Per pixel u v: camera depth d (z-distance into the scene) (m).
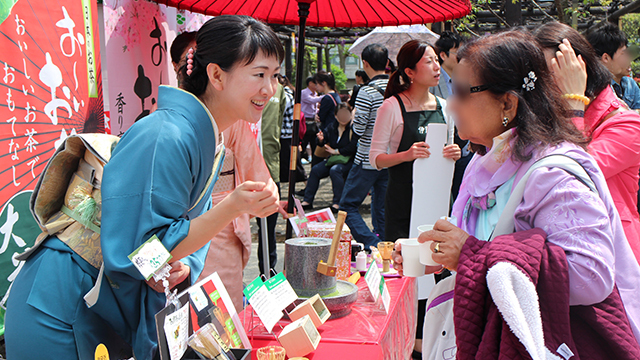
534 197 1.31
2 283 2.12
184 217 1.33
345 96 14.81
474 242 1.31
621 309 1.29
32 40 2.19
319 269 1.76
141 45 2.76
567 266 1.21
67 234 1.36
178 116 1.32
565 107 1.42
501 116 1.42
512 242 1.23
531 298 1.14
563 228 1.25
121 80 2.56
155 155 1.24
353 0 2.46
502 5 8.65
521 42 1.38
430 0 2.43
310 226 2.19
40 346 1.28
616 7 9.48
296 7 2.49
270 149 4.72
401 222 3.33
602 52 2.64
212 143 1.39
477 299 1.22
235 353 1.34
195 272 1.62
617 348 1.25
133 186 1.22
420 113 3.32
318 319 1.62
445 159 3.04
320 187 10.08
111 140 1.41
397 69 3.38
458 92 1.44
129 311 1.34
